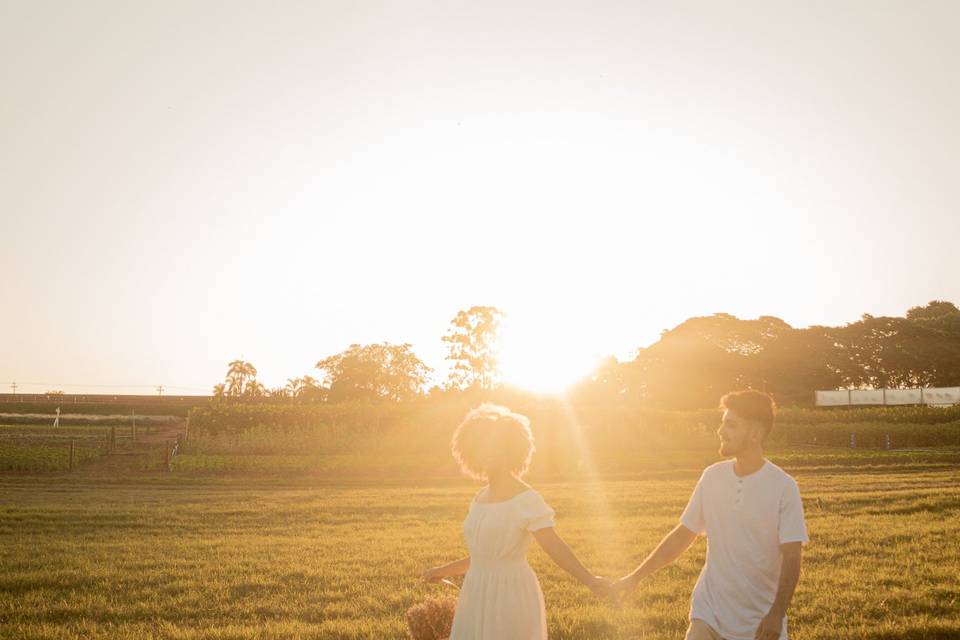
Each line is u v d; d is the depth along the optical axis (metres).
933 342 103.44
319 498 22.70
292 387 106.06
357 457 38.38
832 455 38.28
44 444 47.22
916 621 8.49
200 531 16.22
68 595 10.38
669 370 102.94
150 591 10.48
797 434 53.12
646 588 10.25
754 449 4.95
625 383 104.50
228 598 10.10
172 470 33.56
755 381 100.75
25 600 10.03
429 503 20.86
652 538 14.34
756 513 4.85
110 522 17.25
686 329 108.00
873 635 8.14
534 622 5.12
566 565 5.09
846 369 101.56
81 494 24.53
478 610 5.11
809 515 16.89
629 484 26.42
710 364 101.62
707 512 5.09
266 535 15.66
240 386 106.75
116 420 82.12
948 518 16.06
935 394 81.00
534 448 5.34
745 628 4.83
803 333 105.12
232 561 12.41
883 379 102.31
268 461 35.03
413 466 34.88
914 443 49.16
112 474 32.06
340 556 12.83
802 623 8.67
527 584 5.16
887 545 13.05
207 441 43.53
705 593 5.02
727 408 5.03
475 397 58.56
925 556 12.04
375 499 22.11
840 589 10.05
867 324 104.50
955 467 32.44
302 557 12.80
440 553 13.05
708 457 39.97
